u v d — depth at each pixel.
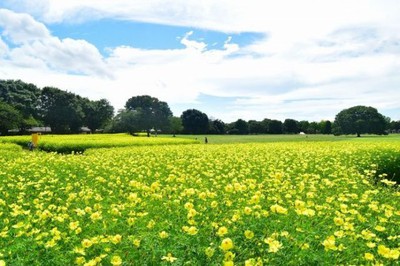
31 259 4.72
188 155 19.88
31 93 96.19
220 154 19.73
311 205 6.95
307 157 17.80
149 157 18.12
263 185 9.35
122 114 95.19
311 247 5.04
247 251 4.95
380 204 8.59
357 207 7.50
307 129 129.75
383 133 95.75
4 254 4.81
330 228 5.83
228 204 7.03
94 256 4.97
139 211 7.02
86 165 14.91
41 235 5.21
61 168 14.23
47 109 94.38
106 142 31.97
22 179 10.89
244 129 120.94
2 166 14.45
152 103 98.94
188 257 4.73
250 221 5.94
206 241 5.19
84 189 10.00
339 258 4.78
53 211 7.54
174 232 5.59
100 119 105.88
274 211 6.00
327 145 28.03
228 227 5.80
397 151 17.53
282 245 4.94
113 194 9.27
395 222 6.34
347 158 17.20
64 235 5.49
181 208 6.88
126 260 4.66
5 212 7.24
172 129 101.75
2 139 38.91
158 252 4.76
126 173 12.67
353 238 5.44
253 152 20.92
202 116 113.69
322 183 10.60
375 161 16.69
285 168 14.62
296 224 5.70
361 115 95.56
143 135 80.62
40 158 17.25
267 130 123.88
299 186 9.31
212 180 10.62
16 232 5.78
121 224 6.06
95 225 6.05
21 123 85.25
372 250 5.20
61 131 97.19
